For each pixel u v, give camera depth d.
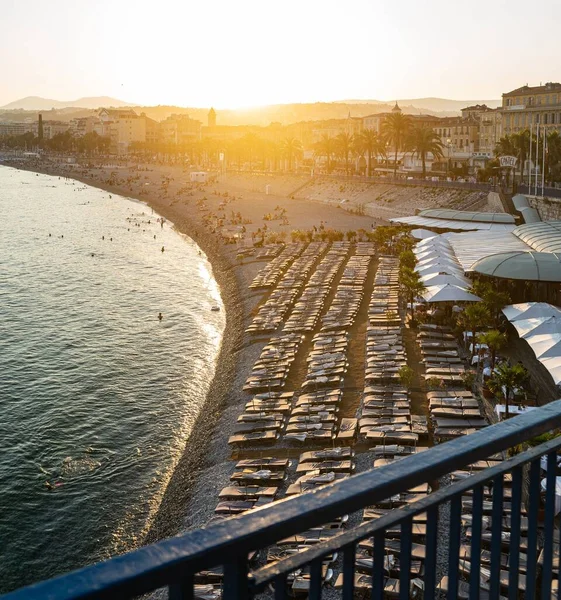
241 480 32.16
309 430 36.00
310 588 3.02
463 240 75.62
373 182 148.38
